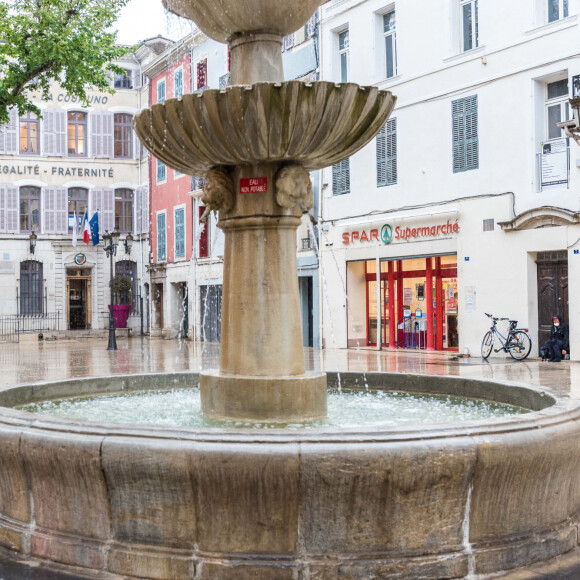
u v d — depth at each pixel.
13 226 41.16
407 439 4.04
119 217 43.31
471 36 21.52
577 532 4.73
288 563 4.03
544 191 19.22
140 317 42.44
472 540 4.25
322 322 26.36
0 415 4.81
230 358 6.32
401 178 23.38
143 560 4.17
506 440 4.16
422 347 23.38
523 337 19.38
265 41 6.52
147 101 41.72
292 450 3.96
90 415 6.75
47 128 41.94
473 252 21.03
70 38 23.52
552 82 19.59
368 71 24.56
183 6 6.60
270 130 5.59
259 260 6.27
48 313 41.44
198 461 4.00
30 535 4.56
